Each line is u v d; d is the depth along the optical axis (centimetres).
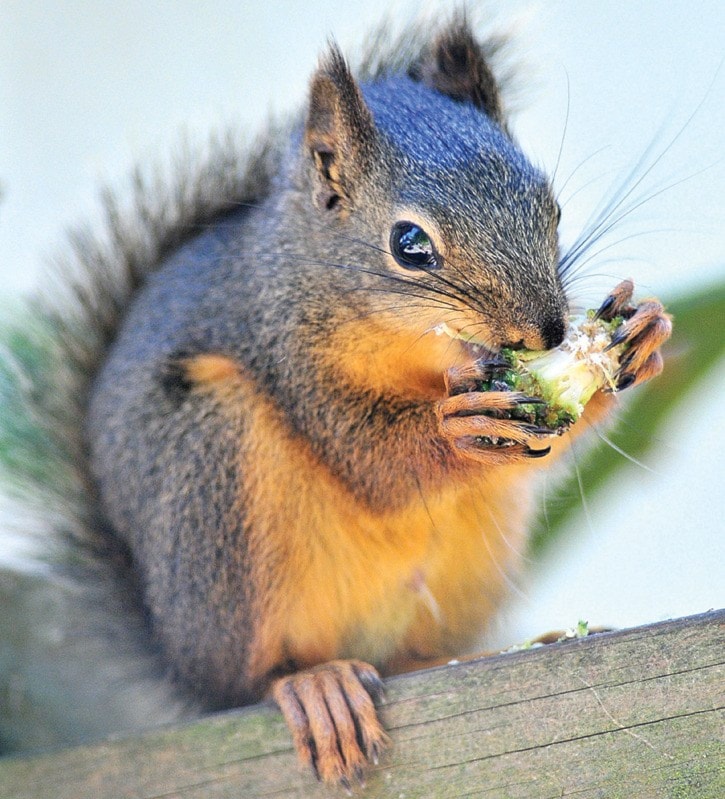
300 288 175
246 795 170
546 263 173
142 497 176
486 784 169
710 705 169
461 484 175
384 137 174
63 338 179
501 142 174
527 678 170
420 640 177
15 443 178
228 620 175
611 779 169
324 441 176
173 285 178
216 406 175
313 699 170
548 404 173
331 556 176
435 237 173
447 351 175
